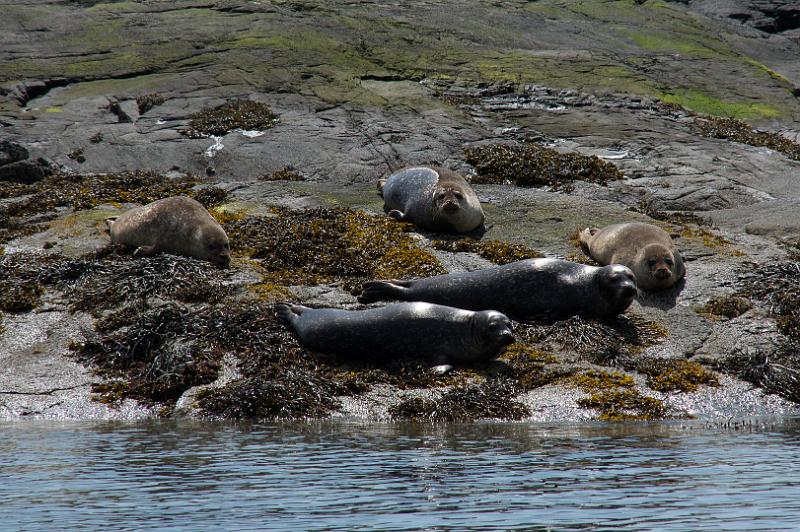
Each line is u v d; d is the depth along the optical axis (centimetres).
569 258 5078
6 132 7450
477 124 7862
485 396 3766
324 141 7238
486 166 6750
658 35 12144
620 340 4238
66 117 7819
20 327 4294
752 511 2297
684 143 7662
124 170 6962
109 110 8019
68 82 8669
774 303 4584
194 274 4712
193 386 3900
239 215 5609
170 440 3234
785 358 4159
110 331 4259
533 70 9656
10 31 9781
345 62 9306
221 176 6906
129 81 8600
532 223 5553
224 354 4081
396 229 5369
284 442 3195
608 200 6328
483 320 3988
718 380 4000
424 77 9212
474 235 5403
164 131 7469
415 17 11281
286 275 4816
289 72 8788
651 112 8825
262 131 7450
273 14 10481
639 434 3341
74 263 4731
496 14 11962
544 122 8062
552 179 6594
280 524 2239
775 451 3012
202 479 2670
